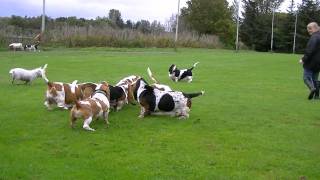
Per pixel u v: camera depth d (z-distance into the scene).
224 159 8.40
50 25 59.56
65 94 12.47
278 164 8.20
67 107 12.62
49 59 31.27
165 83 19.69
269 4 95.44
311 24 14.95
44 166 7.88
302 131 10.62
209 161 8.27
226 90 17.41
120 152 8.75
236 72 25.42
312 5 86.19
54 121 11.14
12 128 10.38
